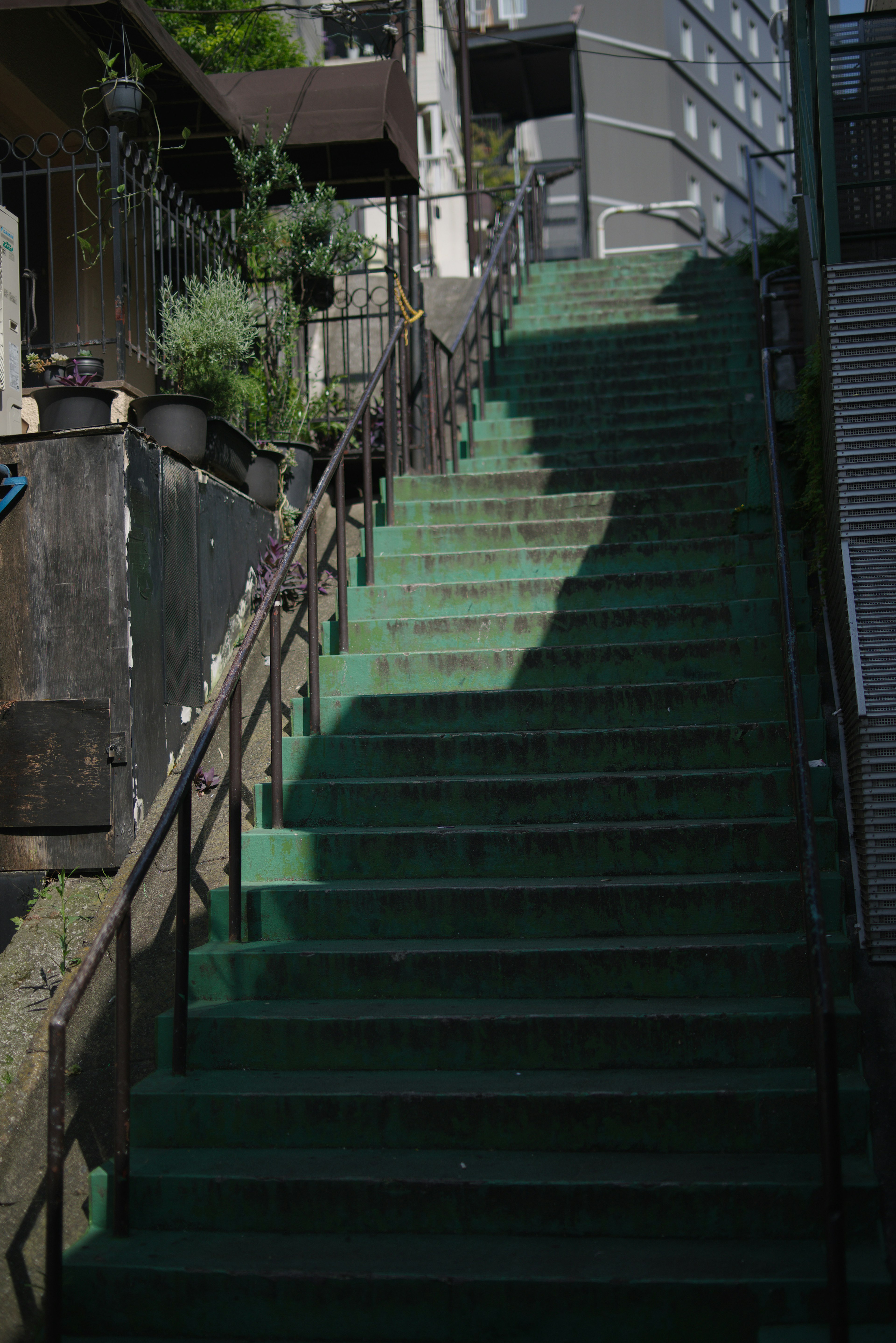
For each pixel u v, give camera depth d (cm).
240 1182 307
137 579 462
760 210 3412
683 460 699
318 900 397
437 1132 323
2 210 489
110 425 456
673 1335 267
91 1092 356
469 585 551
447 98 2100
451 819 434
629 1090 316
